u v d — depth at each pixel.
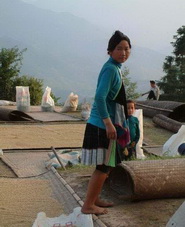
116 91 4.71
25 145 10.60
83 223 4.57
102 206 5.37
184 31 39.47
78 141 11.41
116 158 4.77
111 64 4.67
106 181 6.27
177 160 5.89
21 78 32.94
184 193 5.68
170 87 37.59
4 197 5.89
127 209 5.31
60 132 12.87
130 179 5.39
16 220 5.02
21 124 14.38
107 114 4.60
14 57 32.66
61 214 5.20
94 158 4.69
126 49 4.70
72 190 6.11
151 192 5.46
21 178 7.06
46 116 16.84
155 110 16.08
